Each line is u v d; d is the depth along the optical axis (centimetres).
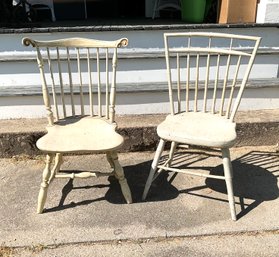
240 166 238
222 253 167
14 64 265
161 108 272
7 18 364
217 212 193
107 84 203
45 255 167
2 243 173
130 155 254
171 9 405
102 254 168
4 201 204
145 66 273
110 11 441
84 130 192
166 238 177
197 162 244
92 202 203
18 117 268
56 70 269
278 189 213
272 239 175
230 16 281
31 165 242
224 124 193
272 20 273
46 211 195
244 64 280
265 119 256
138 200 204
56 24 355
